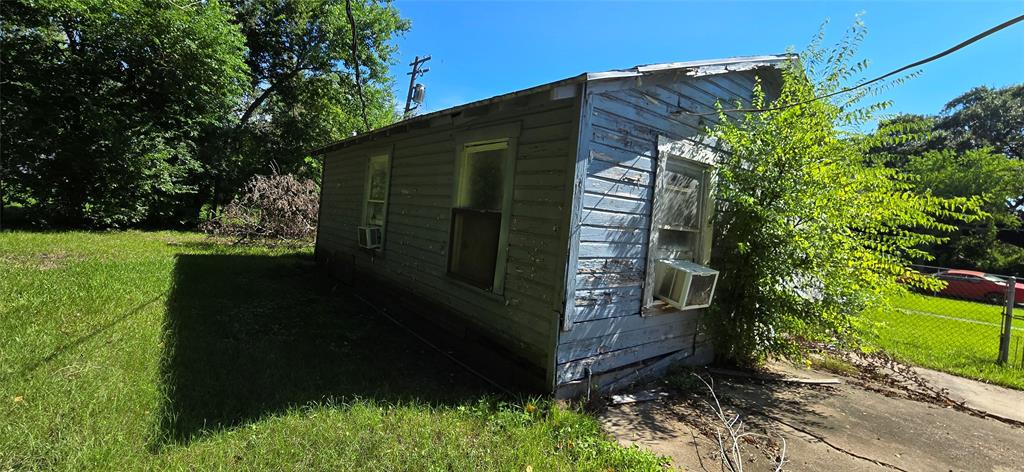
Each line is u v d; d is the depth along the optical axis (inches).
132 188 509.7
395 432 113.8
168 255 355.9
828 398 166.2
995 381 195.9
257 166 675.4
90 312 188.2
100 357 143.8
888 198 162.9
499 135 170.6
